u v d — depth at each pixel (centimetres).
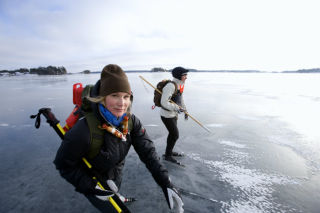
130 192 211
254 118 542
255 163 282
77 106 122
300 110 643
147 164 125
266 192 215
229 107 709
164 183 116
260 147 339
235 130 436
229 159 295
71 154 96
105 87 96
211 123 495
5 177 239
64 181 230
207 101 845
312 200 202
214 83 2042
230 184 230
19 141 366
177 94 290
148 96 994
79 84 122
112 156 106
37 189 214
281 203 197
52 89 1272
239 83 2022
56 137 388
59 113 586
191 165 277
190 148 338
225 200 201
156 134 408
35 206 187
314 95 1008
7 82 2003
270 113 603
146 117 554
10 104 736
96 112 97
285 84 1836
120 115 105
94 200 114
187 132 424
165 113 271
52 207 186
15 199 197
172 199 110
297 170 261
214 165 276
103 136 102
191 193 211
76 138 94
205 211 184
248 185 229
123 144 112
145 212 181
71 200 196
